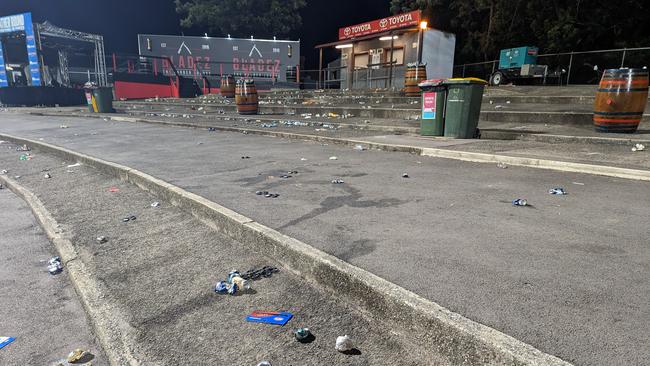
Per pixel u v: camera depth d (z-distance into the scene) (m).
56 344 2.77
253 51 42.88
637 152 6.11
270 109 17.06
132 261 3.68
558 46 25.48
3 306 3.28
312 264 2.96
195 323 2.65
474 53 33.03
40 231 5.01
